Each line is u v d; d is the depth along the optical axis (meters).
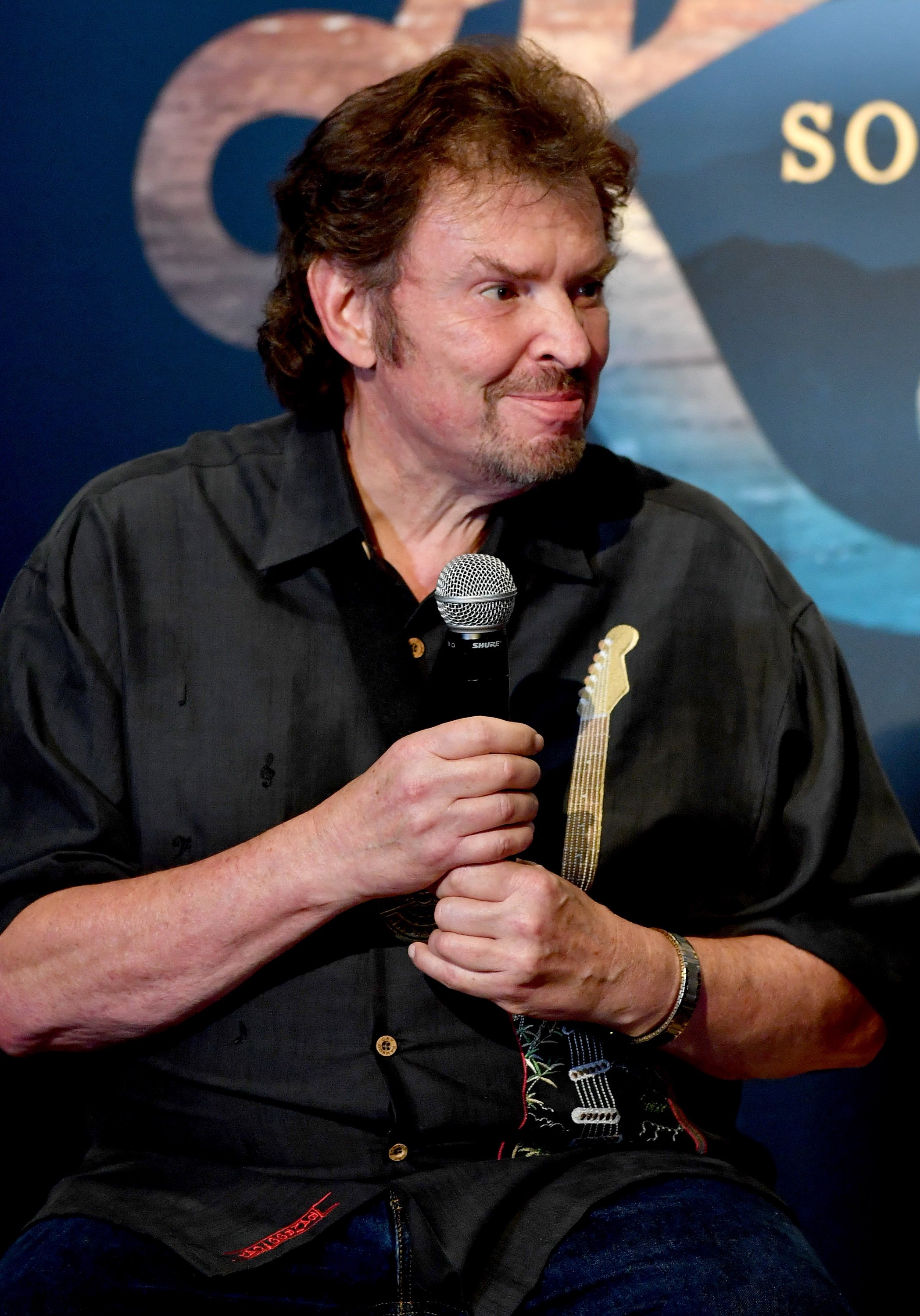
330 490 4.98
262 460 5.20
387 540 5.17
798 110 8.09
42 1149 6.05
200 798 4.77
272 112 8.12
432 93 4.68
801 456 8.24
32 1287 4.07
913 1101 7.70
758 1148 5.16
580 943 4.25
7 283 8.09
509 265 4.54
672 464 8.30
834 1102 7.77
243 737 4.80
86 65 8.05
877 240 8.12
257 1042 4.63
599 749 4.94
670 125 8.13
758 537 5.58
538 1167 4.48
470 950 4.19
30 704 4.84
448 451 4.76
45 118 8.05
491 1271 4.16
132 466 5.27
